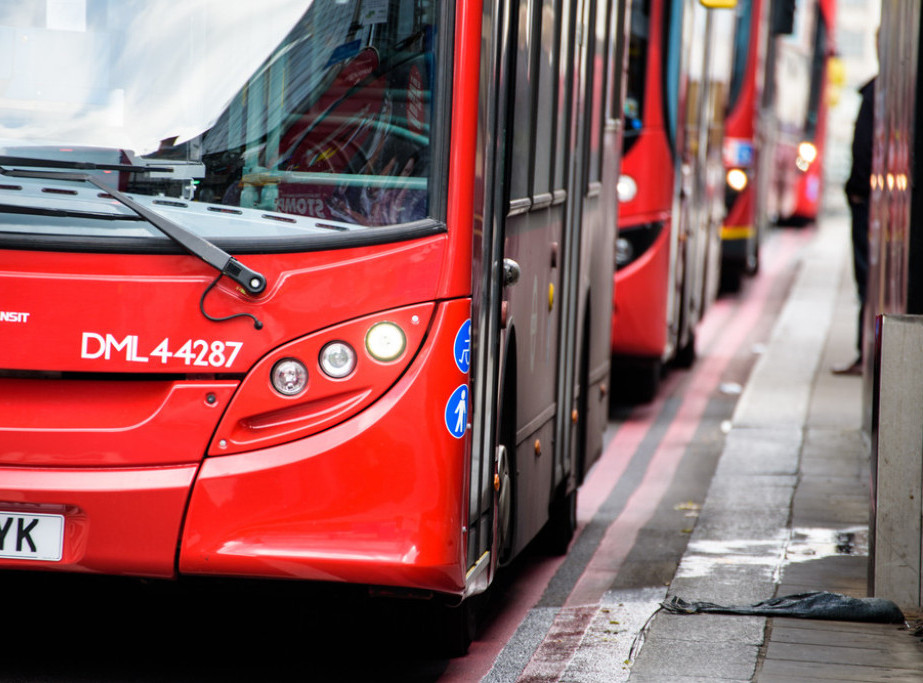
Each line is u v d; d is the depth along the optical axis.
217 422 9.12
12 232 9.12
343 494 9.12
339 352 9.13
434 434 9.16
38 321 9.09
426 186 9.30
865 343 21.42
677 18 23.02
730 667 10.56
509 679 10.68
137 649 11.01
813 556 14.70
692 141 25.73
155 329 9.08
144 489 9.08
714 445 21.61
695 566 14.23
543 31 11.69
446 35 9.34
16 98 9.31
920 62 13.55
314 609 11.57
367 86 9.34
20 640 11.09
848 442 21.45
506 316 10.56
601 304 15.87
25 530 9.19
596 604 13.03
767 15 40.91
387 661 11.02
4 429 9.16
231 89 9.34
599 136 15.14
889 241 18.16
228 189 9.23
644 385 25.08
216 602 12.26
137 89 9.35
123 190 9.22
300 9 9.38
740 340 33.50
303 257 9.14
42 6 9.35
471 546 9.73
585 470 15.30
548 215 12.38
